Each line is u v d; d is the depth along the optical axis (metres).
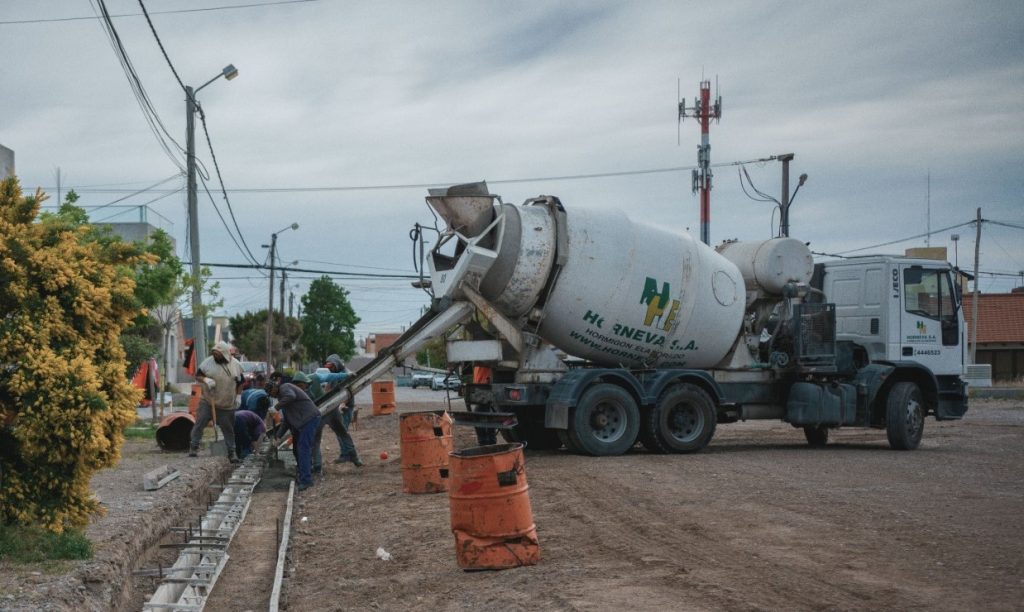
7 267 7.73
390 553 8.86
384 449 19.27
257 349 76.69
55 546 7.49
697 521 9.06
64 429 7.58
